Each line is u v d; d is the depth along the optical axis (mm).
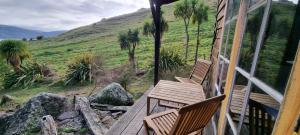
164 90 3793
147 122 2615
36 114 5332
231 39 3092
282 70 1355
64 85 11891
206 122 2314
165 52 11961
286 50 1398
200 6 13547
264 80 1436
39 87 12367
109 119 5402
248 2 2002
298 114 865
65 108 5938
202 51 17641
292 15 1418
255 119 1668
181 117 1845
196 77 5211
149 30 14898
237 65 2119
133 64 13656
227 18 3736
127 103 6586
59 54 32219
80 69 12133
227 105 2281
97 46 35125
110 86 6797
